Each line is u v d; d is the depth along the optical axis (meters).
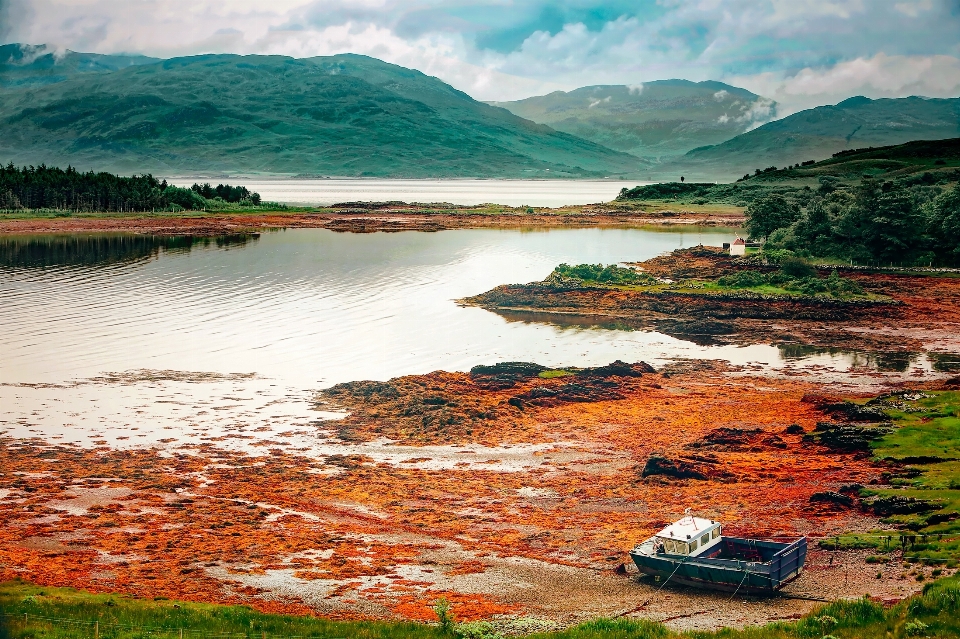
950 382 98.88
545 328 130.50
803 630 42.88
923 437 76.38
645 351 117.25
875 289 153.88
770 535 59.06
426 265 187.88
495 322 133.88
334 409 91.19
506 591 52.44
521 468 75.50
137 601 49.53
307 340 119.19
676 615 48.41
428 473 74.38
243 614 47.06
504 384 98.50
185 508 66.31
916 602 44.25
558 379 101.69
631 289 151.12
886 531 58.59
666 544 53.88
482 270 180.75
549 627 46.78
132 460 76.06
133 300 143.75
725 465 74.06
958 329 128.88
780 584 50.75
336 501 68.25
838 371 106.50
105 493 68.88
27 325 123.75
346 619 48.34
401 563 56.91
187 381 99.56
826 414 87.62
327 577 54.69
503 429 85.62
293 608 49.97
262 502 67.81
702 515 63.53
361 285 162.25
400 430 85.38
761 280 155.12
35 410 88.44
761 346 120.50
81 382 98.06
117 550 58.50
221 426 85.50
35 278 165.00
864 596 48.84
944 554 53.28
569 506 66.75
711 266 175.75
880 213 179.50
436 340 121.44
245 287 158.25
